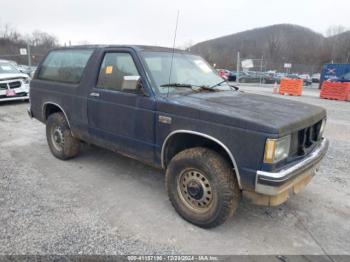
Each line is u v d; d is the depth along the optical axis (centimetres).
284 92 1831
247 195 292
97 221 322
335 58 5762
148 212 345
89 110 417
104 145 416
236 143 274
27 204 353
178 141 336
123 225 317
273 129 256
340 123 873
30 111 557
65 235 295
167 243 290
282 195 286
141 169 471
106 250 276
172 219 331
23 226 308
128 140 371
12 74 1073
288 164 284
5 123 784
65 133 477
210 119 288
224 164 293
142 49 375
